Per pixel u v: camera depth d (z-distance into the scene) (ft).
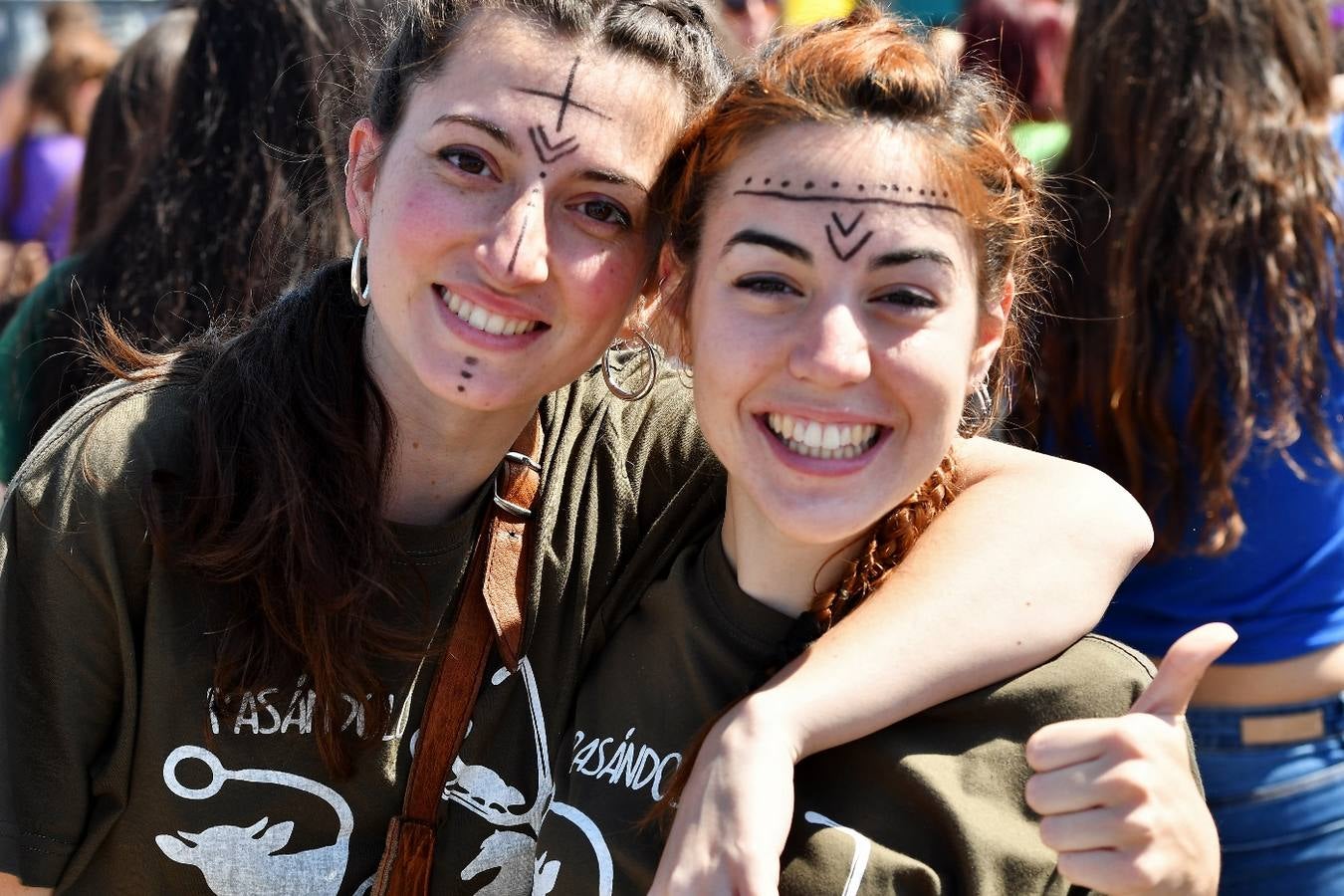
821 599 5.75
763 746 5.16
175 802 5.95
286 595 5.86
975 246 5.63
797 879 5.24
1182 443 7.79
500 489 6.39
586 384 6.85
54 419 9.05
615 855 5.64
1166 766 4.80
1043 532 5.84
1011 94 7.48
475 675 6.21
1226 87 7.89
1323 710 7.86
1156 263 7.84
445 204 5.84
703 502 6.56
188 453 5.98
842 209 5.41
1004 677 5.48
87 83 15.31
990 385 6.91
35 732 5.86
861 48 5.64
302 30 8.62
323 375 6.14
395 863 6.03
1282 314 7.67
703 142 5.85
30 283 12.74
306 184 8.59
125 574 5.83
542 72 5.86
